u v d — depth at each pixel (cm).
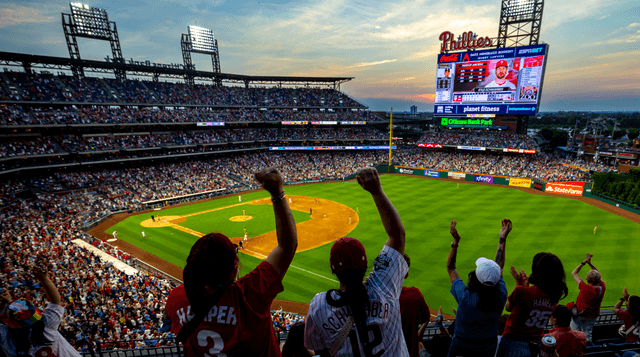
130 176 6234
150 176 6431
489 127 8019
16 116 5244
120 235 4334
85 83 6519
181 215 5225
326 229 4531
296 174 7856
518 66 6812
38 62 6038
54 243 3631
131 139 6475
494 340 414
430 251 3600
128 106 6894
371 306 246
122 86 7025
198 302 215
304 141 8725
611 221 4497
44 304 2350
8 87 5475
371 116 9544
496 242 3803
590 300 805
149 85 7494
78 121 5816
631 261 3262
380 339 242
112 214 5219
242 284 227
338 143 8988
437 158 8494
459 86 7525
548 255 468
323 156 8900
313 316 252
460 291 423
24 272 2817
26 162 5234
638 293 2717
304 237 4244
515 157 7662
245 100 8769
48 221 4428
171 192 6150
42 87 5869
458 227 4338
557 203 5478
